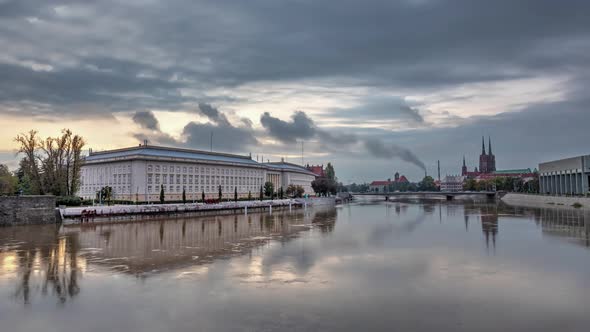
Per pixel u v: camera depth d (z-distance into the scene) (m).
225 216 120.69
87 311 29.89
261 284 36.84
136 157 144.88
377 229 81.75
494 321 27.64
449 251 53.81
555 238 65.69
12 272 41.91
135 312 29.52
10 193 126.62
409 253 52.44
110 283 37.31
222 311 29.56
